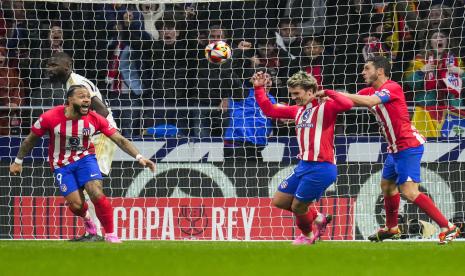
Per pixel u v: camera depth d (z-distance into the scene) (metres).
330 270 19.48
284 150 38.69
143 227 38.56
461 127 38.97
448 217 37.84
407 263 21.81
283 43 44.47
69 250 26.41
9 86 44.41
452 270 19.88
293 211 31.41
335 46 43.22
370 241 34.97
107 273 18.48
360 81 43.91
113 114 42.94
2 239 37.97
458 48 42.81
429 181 38.06
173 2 39.06
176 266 20.34
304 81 30.20
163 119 42.25
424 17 44.34
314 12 45.38
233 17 46.28
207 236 38.44
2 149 39.12
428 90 42.03
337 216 38.12
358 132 41.66
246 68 42.34
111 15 45.81
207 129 42.12
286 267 20.23
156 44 44.72
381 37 43.94
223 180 38.50
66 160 32.03
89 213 34.50
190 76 44.75
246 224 38.34
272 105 30.94
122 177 38.69
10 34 45.78
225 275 18.11
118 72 44.72
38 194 38.91
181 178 38.56
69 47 45.78
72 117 31.61
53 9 46.41
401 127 31.28
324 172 30.34
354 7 44.97
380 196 37.97
